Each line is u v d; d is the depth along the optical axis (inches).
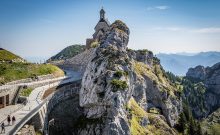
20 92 3225.9
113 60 4106.8
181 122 5935.0
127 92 3818.9
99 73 3964.1
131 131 3720.5
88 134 3462.1
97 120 3545.8
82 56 6727.4
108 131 3385.8
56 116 3425.2
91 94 3774.6
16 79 3759.8
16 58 4813.0
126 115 3715.6
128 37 5305.1
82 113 3875.5
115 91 3612.2
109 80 3764.8
